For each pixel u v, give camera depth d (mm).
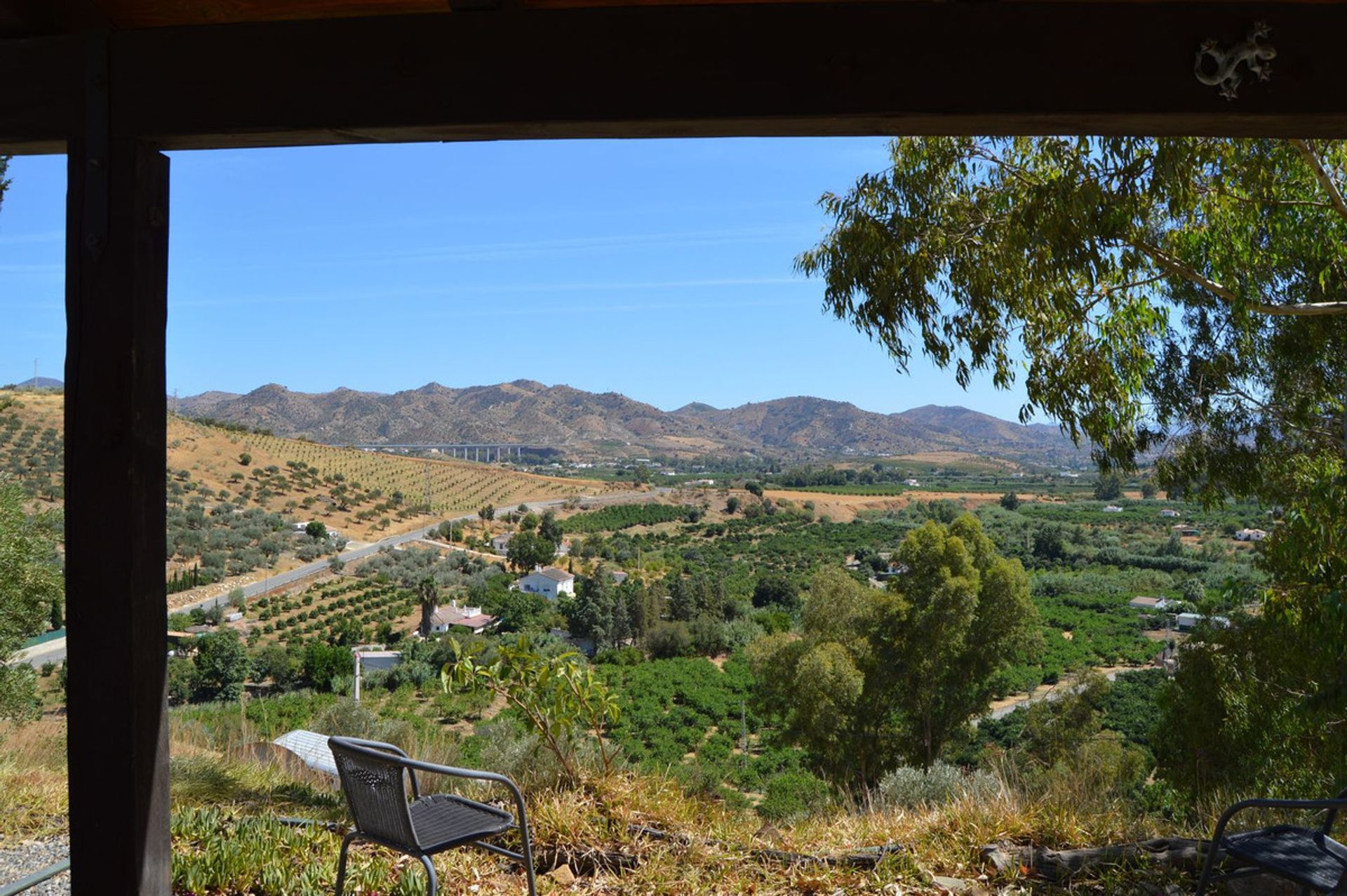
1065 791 4055
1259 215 6219
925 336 6449
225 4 2215
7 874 3465
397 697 33562
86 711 2209
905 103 2055
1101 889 3164
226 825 3689
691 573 78812
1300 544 6602
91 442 2223
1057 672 38188
